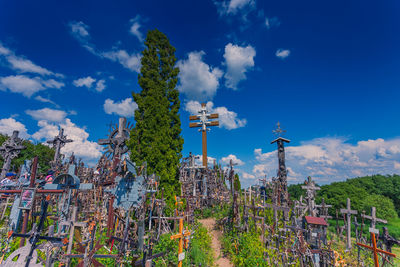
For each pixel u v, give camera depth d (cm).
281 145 2169
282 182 2072
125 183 1072
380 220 1401
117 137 1981
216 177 3753
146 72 2045
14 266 666
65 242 741
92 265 766
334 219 3403
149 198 1381
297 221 1295
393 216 3162
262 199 2403
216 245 1622
